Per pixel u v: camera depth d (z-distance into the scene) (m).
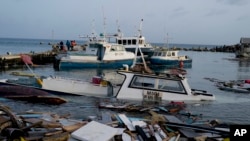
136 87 14.84
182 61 46.66
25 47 111.00
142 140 8.47
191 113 13.85
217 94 20.44
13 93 14.93
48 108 14.04
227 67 53.44
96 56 38.00
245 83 24.31
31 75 24.20
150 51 47.09
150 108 13.92
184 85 14.99
